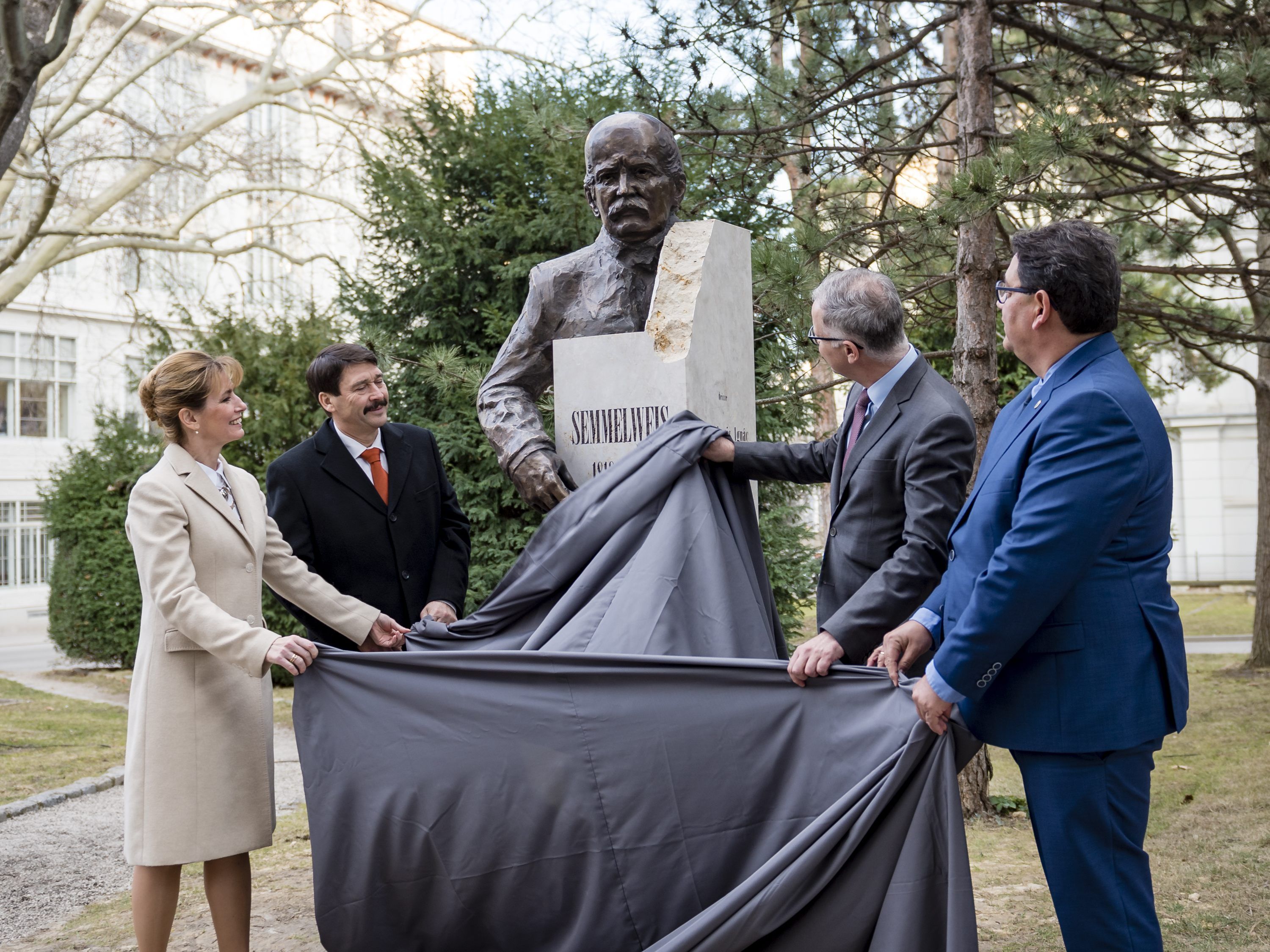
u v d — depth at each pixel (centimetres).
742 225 876
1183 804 623
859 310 306
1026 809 666
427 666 295
